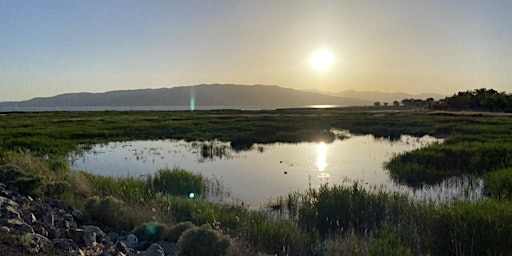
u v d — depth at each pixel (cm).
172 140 3612
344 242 852
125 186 1330
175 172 1567
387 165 2123
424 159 2058
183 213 1088
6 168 1087
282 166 2175
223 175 1892
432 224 874
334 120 5841
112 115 8131
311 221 1045
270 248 853
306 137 3766
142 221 915
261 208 1264
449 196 1416
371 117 6544
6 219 668
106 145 3209
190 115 7925
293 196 1376
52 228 702
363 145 3269
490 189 1423
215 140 3600
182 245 673
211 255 662
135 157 2548
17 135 3334
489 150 2102
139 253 682
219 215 1022
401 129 4525
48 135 3525
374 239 845
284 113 9231
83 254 623
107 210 898
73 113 9450
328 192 1207
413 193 1494
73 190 1181
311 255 848
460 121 5053
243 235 897
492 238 773
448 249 820
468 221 835
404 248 779
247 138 3538
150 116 7494
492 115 6419
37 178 1022
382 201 1123
